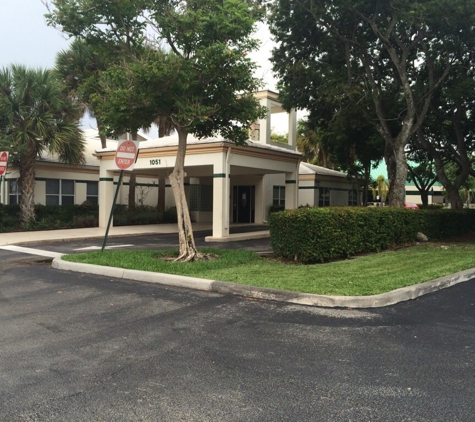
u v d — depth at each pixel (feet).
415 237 45.62
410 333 17.57
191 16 30.14
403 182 48.96
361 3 44.68
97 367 14.19
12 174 74.59
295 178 65.21
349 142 67.46
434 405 11.66
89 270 30.63
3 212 63.82
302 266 30.94
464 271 28.78
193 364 14.44
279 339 16.83
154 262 31.32
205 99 33.47
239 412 11.33
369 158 72.33
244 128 38.45
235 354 15.31
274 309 20.89
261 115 36.24
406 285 24.26
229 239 52.54
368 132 63.93
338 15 48.24
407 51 48.11
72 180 77.66
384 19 47.37
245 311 20.58
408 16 42.78
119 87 31.58
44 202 73.56
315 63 55.26
